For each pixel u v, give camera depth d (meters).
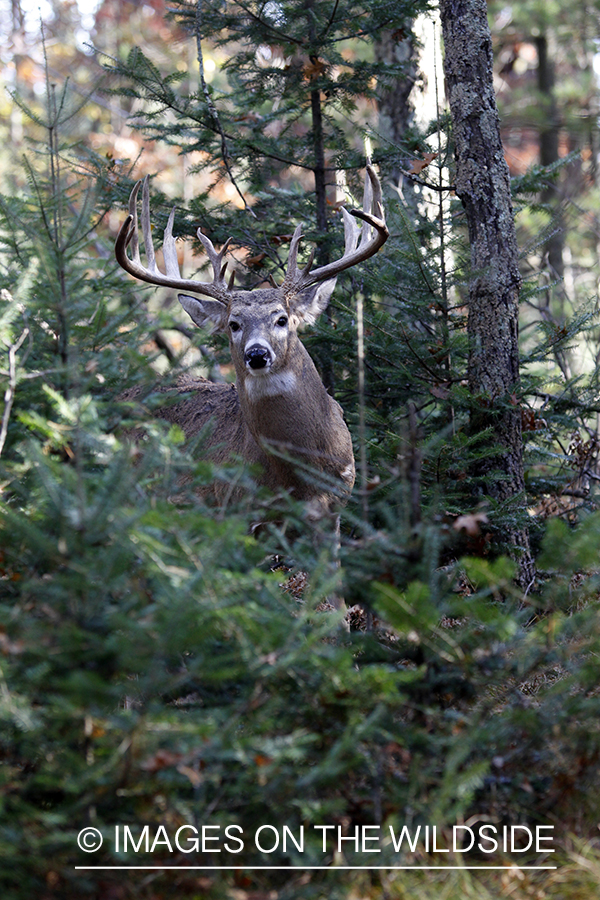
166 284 12.80
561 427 14.81
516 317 12.70
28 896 5.80
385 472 11.29
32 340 8.89
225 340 16.14
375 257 15.26
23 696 6.02
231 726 6.05
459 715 6.98
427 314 14.16
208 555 6.39
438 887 6.30
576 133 13.62
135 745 5.79
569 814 6.84
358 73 15.70
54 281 8.66
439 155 14.50
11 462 7.94
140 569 6.73
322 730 6.72
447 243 14.33
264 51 18.27
